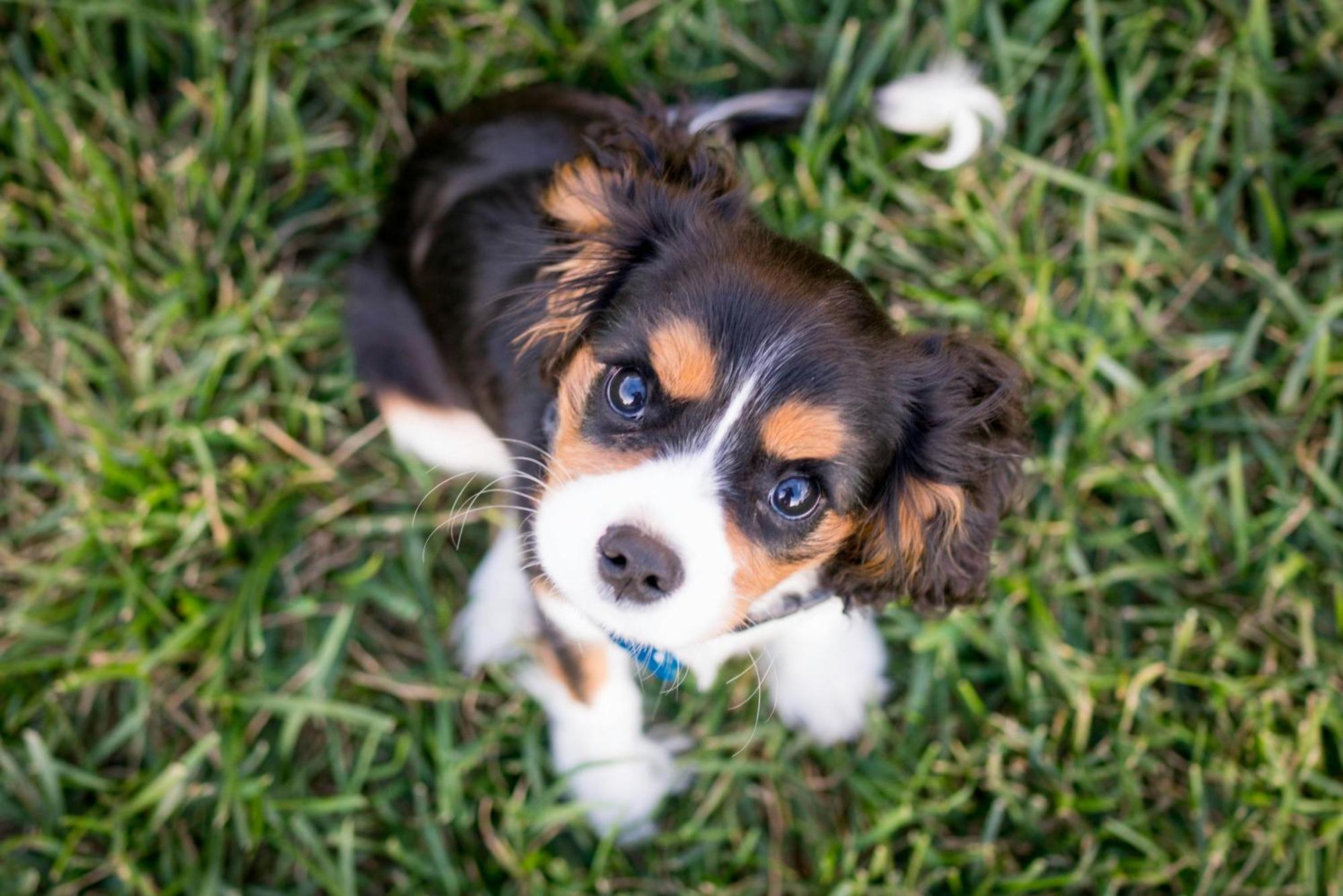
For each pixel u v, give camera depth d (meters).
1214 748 0.56
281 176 0.62
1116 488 0.57
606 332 0.41
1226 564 0.58
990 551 0.45
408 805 0.56
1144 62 0.61
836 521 0.41
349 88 0.60
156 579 0.56
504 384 0.47
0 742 0.54
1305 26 0.61
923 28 0.61
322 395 0.60
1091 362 0.57
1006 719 0.56
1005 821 0.56
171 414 0.57
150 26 0.60
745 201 0.43
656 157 0.44
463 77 0.60
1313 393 0.58
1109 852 0.55
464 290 0.49
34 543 0.57
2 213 0.58
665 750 0.56
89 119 0.60
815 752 0.57
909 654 0.58
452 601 0.58
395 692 0.56
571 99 0.53
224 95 0.59
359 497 0.58
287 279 0.60
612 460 0.40
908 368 0.41
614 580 0.38
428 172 0.53
